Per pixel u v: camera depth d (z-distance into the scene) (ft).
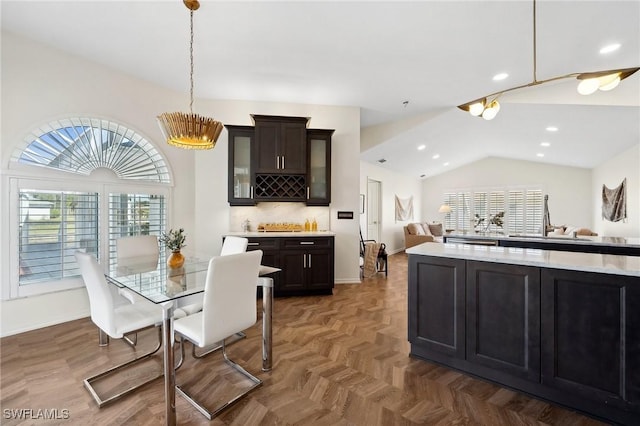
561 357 5.39
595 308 5.08
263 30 8.38
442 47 9.23
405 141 19.02
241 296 5.97
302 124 12.94
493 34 8.48
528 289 5.71
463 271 6.50
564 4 7.16
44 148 9.23
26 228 8.80
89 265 5.88
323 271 12.77
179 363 6.83
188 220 13.23
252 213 13.98
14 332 8.64
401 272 18.21
